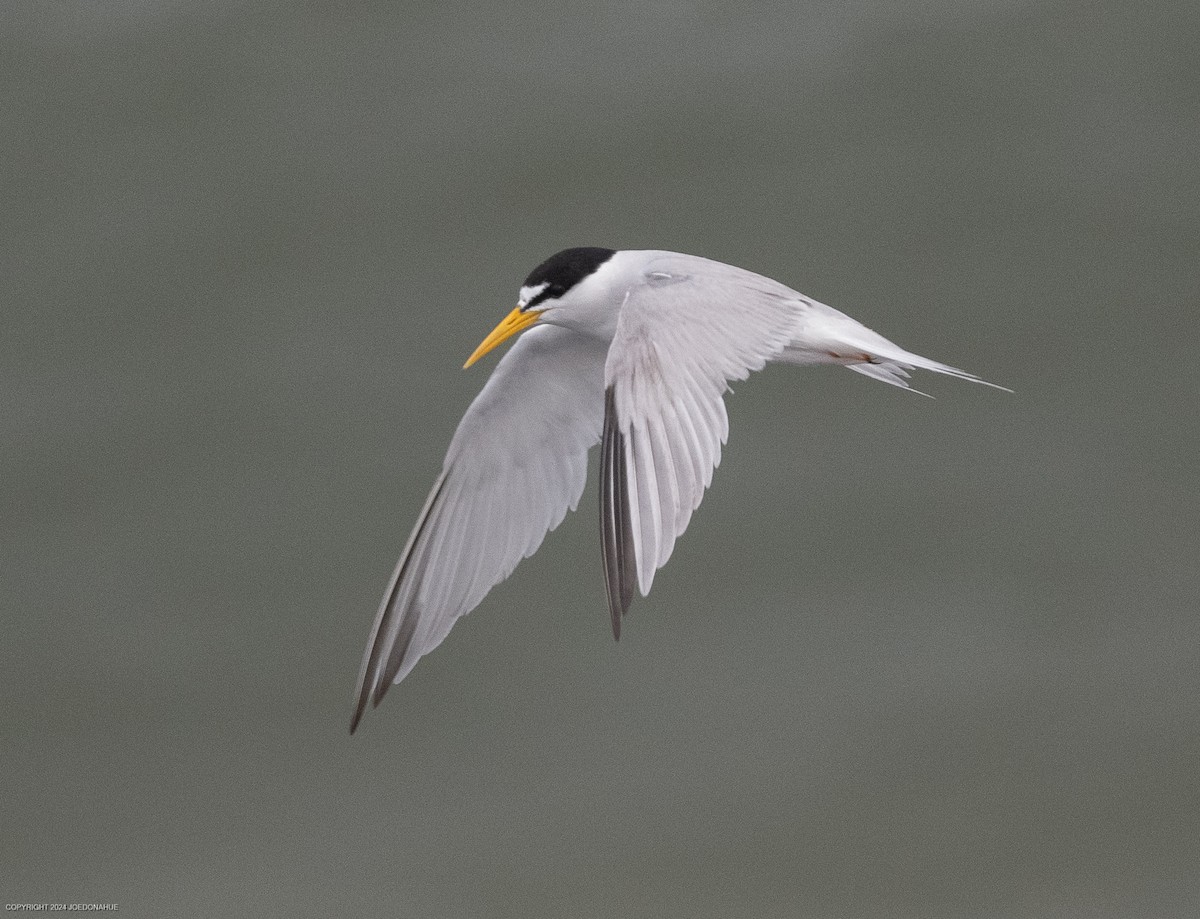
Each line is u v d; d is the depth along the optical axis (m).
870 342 6.90
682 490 6.12
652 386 6.34
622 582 5.92
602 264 7.55
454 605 8.17
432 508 8.12
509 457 8.17
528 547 8.20
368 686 8.02
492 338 7.61
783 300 6.86
